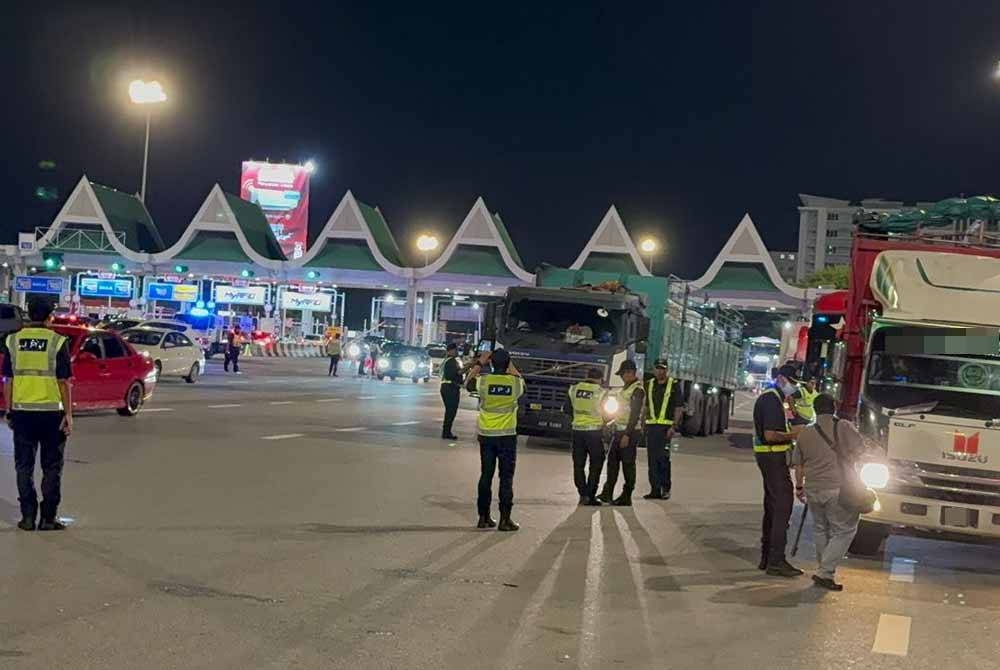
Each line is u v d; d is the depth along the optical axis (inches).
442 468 605.9
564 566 358.3
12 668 223.6
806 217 5905.5
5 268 2532.0
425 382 1819.6
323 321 3440.0
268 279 2514.8
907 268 445.4
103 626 257.0
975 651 281.1
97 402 731.4
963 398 422.0
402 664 240.1
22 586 289.6
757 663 256.7
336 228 2452.0
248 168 4023.1
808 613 313.6
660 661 253.8
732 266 2395.4
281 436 720.3
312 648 248.2
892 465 394.3
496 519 445.7
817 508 352.8
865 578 379.6
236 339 1594.5
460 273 2395.4
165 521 392.5
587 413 511.5
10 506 406.9
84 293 2566.4
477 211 2395.4
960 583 381.7
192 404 940.0
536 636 269.4
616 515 485.1
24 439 362.9
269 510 429.1
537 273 925.2
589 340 780.6
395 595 303.0
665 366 557.6
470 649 254.5
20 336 361.7
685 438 1045.8
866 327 467.2
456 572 337.7
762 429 372.2
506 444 420.2
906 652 275.0
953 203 533.3
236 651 242.7
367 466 590.9
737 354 1288.1
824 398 354.9
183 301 2536.9
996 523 383.9
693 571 366.0
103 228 2470.5
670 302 894.4
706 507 531.8
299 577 317.7
